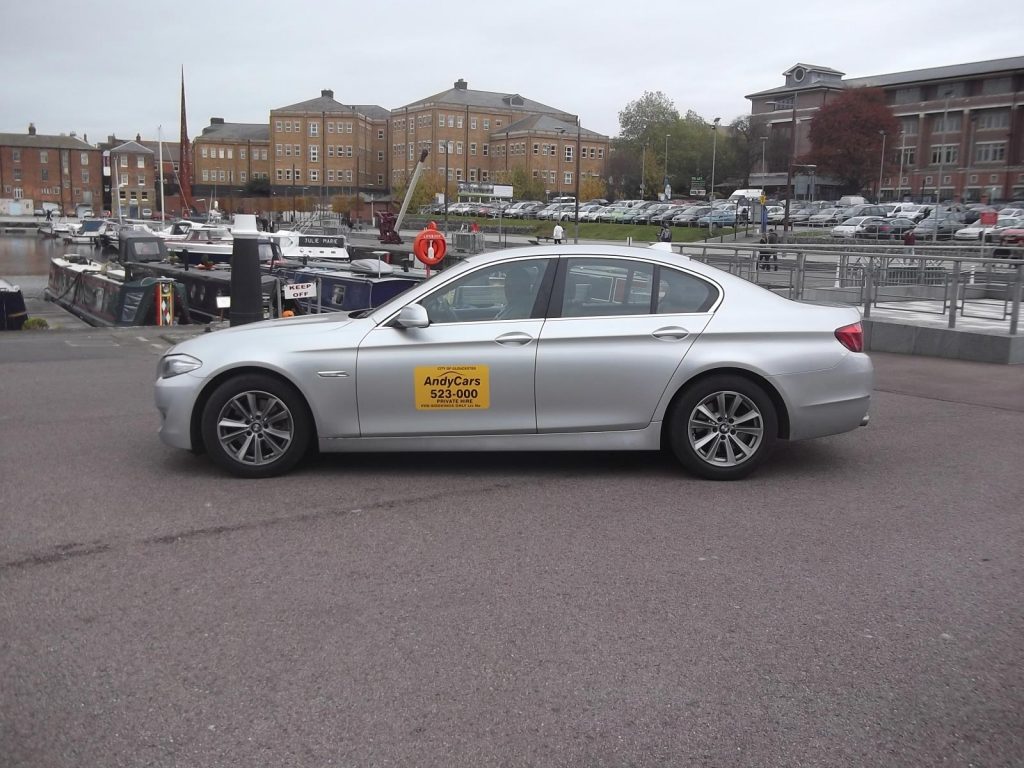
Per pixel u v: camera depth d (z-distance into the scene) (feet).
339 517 18.66
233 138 454.81
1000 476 21.79
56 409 29.66
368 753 10.41
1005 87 317.83
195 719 11.09
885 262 57.31
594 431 20.90
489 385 20.66
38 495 20.20
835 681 11.97
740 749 10.48
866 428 26.94
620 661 12.50
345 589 14.94
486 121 403.54
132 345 46.52
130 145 462.19
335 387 20.77
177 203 451.12
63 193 448.24
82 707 11.36
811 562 16.16
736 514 18.83
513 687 11.83
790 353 20.79
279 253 84.38
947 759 10.29
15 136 439.22
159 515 18.80
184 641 13.10
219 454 21.26
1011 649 12.87
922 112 335.88
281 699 11.55
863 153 320.09
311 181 414.41
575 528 17.95
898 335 42.52
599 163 405.39
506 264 21.27
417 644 13.00
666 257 21.50
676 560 16.22
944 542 17.21
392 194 420.77
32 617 13.91
